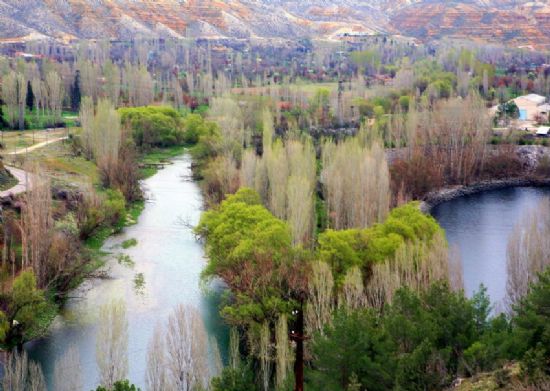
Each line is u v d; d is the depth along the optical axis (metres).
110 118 146.62
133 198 145.88
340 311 66.25
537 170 186.62
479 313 68.00
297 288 82.81
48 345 86.81
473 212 156.50
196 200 149.50
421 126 184.75
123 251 119.69
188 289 104.19
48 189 102.00
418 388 58.41
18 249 105.38
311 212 118.44
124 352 70.56
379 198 125.12
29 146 169.75
